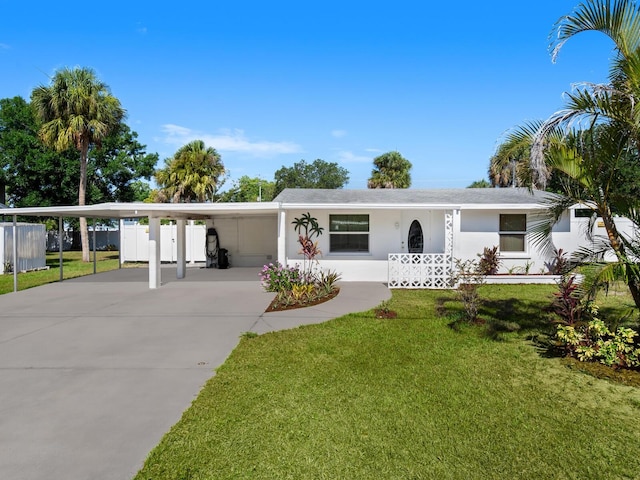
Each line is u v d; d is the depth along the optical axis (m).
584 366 4.62
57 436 3.12
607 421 3.37
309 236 11.87
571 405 3.67
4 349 5.39
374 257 11.93
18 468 2.70
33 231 16.47
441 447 2.97
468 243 12.06
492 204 11.12
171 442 3.03
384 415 3.47
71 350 5.34
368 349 5.30
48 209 9.77
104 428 3.24
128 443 3.02
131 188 29.80
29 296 9.67
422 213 12.41
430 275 10.73
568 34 4.81
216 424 3.30
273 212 11.92
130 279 12.91
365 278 11.92
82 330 6.39
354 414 3.48
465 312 7.25
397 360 4.88
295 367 4.63
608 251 5.37
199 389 4.04
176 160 24.42
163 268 16.62
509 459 2.82
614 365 4.62
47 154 24.66
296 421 3.36
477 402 3.73
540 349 5.29
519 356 5.02
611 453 2.89
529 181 5.80
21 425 3.30
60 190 26.30
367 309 7.86
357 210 11.41
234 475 2.64
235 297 9.30
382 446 2.98
